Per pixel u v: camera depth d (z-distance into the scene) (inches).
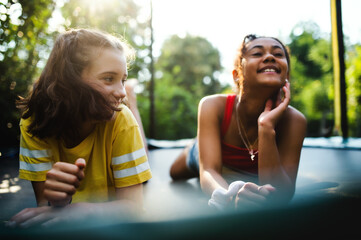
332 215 23.1
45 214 26.8
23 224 25.5
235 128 48.1
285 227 21.9
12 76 101.3
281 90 45.2
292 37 438.3
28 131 33.2
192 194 46.9
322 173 58.4
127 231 22.4
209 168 43.4
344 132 112.6
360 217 22.9
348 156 82.0
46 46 107.8
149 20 141.3
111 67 31.2
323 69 385.1
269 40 42.2
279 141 46.2
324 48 380.5
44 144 33.8
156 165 82.3
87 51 30.9
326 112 370.3
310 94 376.5
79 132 33.3
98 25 123.5
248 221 22.3
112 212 29.3
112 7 127.9
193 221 22.8
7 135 101.2
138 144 35.5
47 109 31.2
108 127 34.0
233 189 31.7
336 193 31.5
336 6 107.6
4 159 82.7
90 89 29.9
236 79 47.5
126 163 34.5
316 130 373.7
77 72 30.9
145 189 52.6
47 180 25.8
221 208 31.4
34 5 95.1
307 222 22.0
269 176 39.5
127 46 40.4
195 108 320.5
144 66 225.0
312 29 428.1
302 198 27.5
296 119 45.7
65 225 23.2
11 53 99.2
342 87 111.7
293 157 45.1
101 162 34.4
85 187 35.0
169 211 33.5
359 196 27.9
